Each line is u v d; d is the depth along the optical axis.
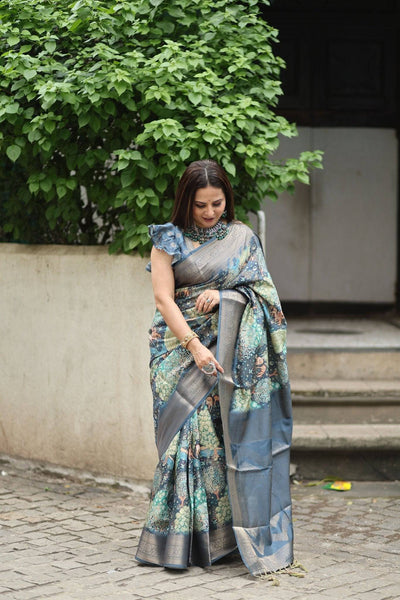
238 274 4.30
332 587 4.01
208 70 5.20
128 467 5.65
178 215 4.30
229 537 4.33
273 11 9.01
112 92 5.11
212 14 5.51
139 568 4.25
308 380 6.98
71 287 5.80
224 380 4.21
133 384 5.58
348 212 9.23
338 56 9.12
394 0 9.10
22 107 5.48
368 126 9.18
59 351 5.91
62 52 5.58
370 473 6.05
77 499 5.45
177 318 4.21
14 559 4.35
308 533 4.86
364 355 7.03
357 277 9.28
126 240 5.40
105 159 5.34
